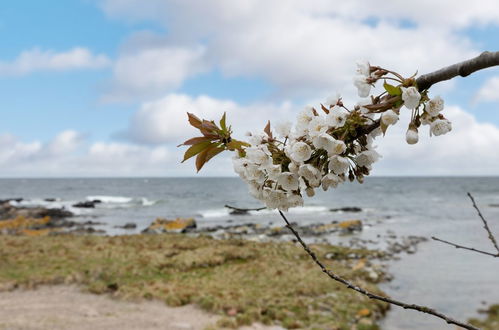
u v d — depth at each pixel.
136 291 13.45
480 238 27.09
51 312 11.52
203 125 1.23
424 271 18.03
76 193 96.19
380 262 19.81
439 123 1.02
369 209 51.81
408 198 72.81
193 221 34.31
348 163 1.10
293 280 15.52
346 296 13.77
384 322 11.88
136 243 22.55
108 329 10.31
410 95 1.00
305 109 1.18
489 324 11.45
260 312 11.80
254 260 19.27
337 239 27.42
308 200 68.88
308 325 11.08
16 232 32.00
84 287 14.21
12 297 12.88
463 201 63.81
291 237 28.47
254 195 1.25
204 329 10.53
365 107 1.06
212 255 19.23
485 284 15.84
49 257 17.97
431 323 11.75
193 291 13.59
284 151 1.22
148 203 65.38
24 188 122.12
